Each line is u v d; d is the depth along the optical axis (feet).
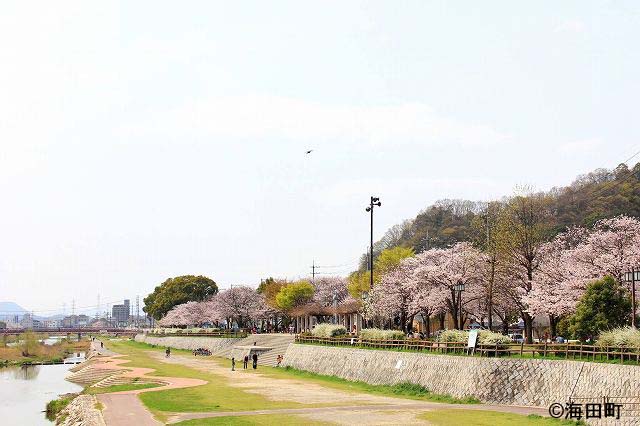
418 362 180.75
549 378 139.33
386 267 306.76
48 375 352.49
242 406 150.61
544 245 206.59
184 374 255.91
